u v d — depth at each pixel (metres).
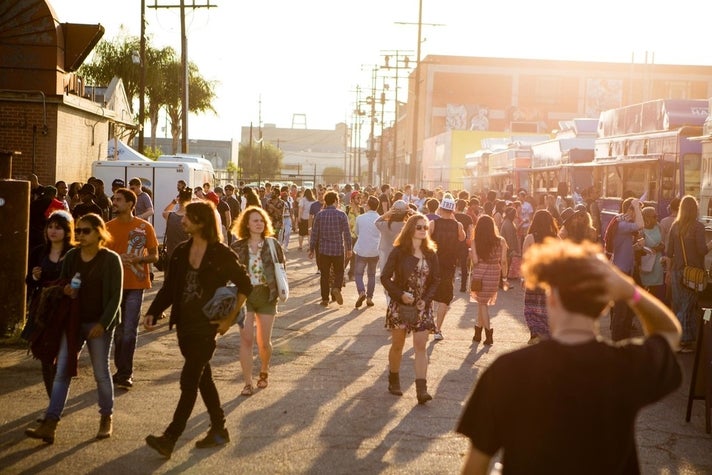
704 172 17.47
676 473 7.31
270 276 9.70
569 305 3.18
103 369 7.89
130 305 9.80
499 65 109.38
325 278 17.25
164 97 63.09
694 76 109.31
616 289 3.24
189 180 27.28
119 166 27.06
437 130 110.00
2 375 10.25
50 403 7.70
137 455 7.42
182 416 7.29
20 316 12.44
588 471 3.08
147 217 14.86
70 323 7.65
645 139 24.33
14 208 12.38
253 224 9.65
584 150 31.20
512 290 21.06
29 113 24.98
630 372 3.14
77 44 25.95
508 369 3.18
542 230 12.41
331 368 11.20
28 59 25.05
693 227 13.03
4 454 7.38
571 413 3.09
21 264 12.42
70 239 8.47
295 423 8.52
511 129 96.38
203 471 7.02
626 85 109.38
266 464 7.23
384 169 141.12
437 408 9.21
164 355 11.69
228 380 10.38
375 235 17.08
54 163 25.14
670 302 13.88
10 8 24.95
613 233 13.68
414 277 9.44
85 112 27.89
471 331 14.50
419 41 59.06
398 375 10.02
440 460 7.42
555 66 109.62
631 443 3.18
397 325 9.47
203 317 7.37
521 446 3.12
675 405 9.77
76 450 7.52
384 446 7.80
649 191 23.55
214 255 7.40
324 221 17.08
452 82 109.94
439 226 13.45
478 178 48.50
